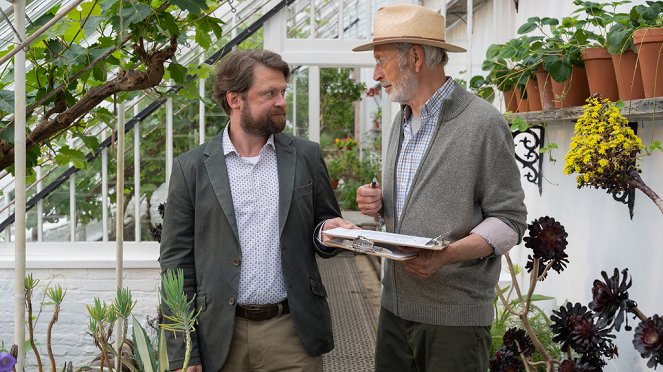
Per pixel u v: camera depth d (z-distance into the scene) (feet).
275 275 6.81
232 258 6.72
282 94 6.82
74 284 14.43
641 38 6.69
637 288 8.10
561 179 10.64
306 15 20.22
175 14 9.46
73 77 7.67
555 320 6.73
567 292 10.43
